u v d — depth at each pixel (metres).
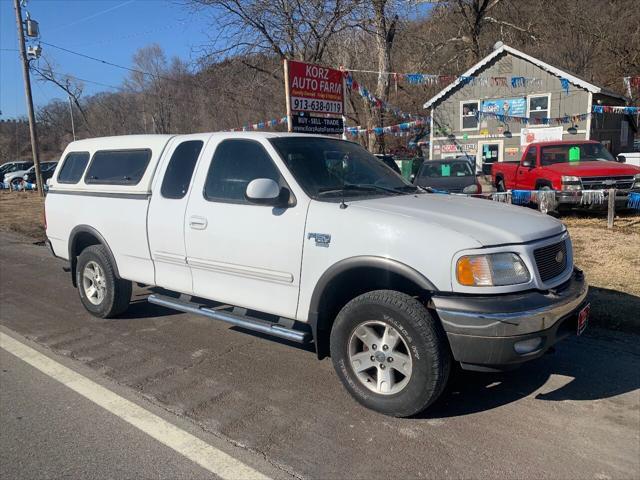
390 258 3.52
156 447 3.37
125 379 4.39
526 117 23.28
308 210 3.95
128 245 5.35
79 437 3.51
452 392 4.02
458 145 25.48
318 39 17.98
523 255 3.41
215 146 4.71
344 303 4.20
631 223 10.29
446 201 4.21
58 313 6.35
